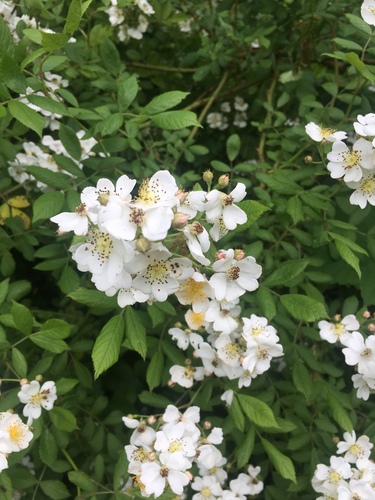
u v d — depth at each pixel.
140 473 0.25
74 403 0.31
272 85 0.39
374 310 0.36
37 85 0.25
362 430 0.30
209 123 0.43
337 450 0.28
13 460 0.25
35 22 0.34
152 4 0.41
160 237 0.18
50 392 0.25
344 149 0.26
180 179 0.31
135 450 0.26
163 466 0.24
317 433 0.29
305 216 0.30
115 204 0.19
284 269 0.26
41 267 0.29
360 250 0.26
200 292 0.22
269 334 0.25
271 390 0.30
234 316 0.26
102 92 0.38
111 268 0.19
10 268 0.32
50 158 0.34
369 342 0.26
